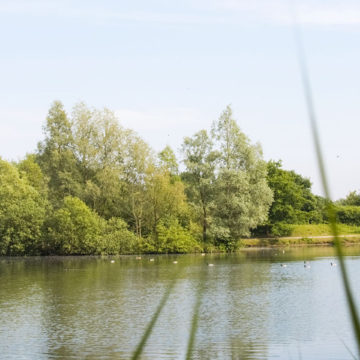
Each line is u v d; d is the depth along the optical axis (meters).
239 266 43.47
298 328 20.12
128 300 27.03
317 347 17.27
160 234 57.59
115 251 56.38
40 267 44.41
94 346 17.72
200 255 55.75
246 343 18.02
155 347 17.52
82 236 55.81
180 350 17.11
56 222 55.56
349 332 19.20
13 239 54.69
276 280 34.34
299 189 79.56
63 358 16.20
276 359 15.88
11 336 19.19
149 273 38.97
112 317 22.67
